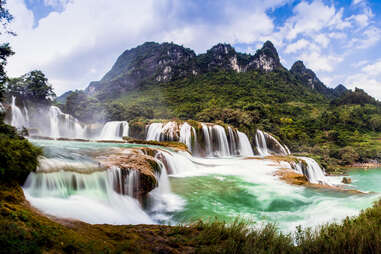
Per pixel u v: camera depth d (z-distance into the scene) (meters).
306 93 152.75
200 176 17.66
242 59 178.88
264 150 47.81
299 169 25.11
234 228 5.58
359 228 4.84
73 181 8.64
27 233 3.64
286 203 11.39
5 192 5.79
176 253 4.42
